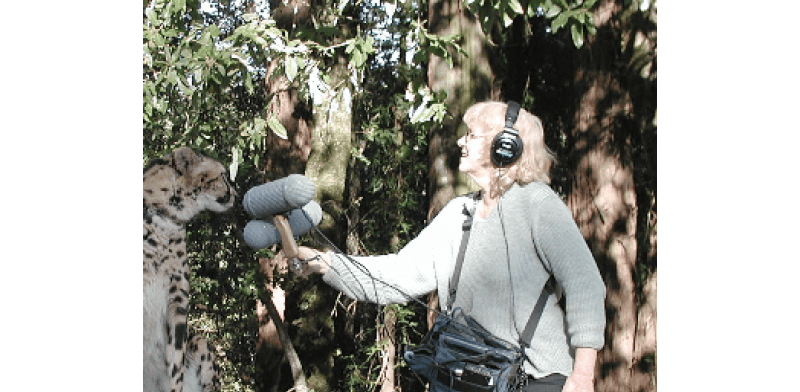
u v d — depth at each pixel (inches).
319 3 335.6
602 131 312.2
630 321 307.7
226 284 324.5
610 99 312.8
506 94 369.1
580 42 160.9
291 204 106.2
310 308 398.0
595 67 314.2
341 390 485.7
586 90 315.9
